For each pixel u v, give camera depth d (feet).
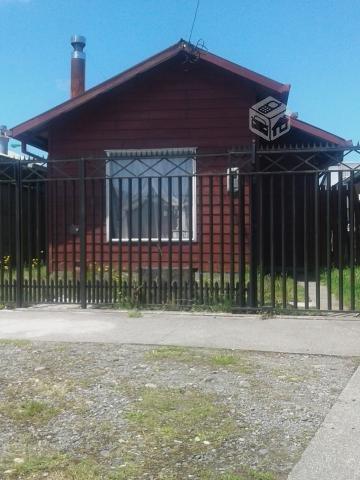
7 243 41.93
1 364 20.70
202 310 30.07
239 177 29.45
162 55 41.06
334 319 27.66
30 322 28.19
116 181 43.24
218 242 40.86
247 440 14.19
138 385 18.13
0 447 14.06
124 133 43.57
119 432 14.75
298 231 47.88
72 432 14.84
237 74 40.65
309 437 14.33
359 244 42.98
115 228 43.06
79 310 30.99
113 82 41.81
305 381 18.49
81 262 31.68
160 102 43.19
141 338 24.67
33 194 43.37
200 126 42.68
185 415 15.67
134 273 37.99
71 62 60.39
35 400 16.99
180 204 30.42
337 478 12.37
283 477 12.44
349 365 20.35
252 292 29.55
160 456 13.44
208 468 12.84
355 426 14.94
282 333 25.17
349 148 27.04
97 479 12.39
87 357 21.54
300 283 40.37
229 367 20.06
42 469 12.88
